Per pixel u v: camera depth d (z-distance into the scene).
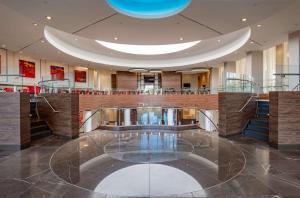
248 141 8.57
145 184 4.53
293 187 4.29
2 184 4.47
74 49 15.73
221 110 9.75
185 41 11.27
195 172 5.20
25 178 4.78
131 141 9.01
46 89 11.21
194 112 14.64
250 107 10.62
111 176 4.97
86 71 22.73
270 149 7.24
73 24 8.65
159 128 12.34
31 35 10.80
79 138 9.54
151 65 20.83
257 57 14.38
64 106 9.53
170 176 4.96
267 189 4.21
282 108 7.20
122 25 8.82
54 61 18.22
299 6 7.79
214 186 4.38
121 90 18.03
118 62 19.86
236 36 13.30
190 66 20.80
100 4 6.87
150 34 10.05
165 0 7.78
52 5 6.89
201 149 7.46
